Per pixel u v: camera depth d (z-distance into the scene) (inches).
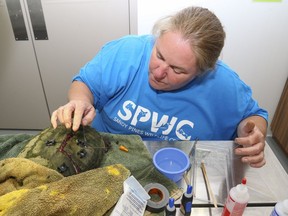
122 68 34.2
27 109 75.5
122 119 36.4
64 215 22.3
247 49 61.4
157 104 34.8
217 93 34.1
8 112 76.0
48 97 73.1
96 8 58.0
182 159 29.1
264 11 55.9
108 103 36.7
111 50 35.3
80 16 59.2
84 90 34.9
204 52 26.3
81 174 25.3
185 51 25.9
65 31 61.4
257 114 36.1
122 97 35.5
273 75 65.3
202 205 26.0
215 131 37.6
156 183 26.6
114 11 58.2
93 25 60.4
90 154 27.7
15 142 32.4
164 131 36.7
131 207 24.0
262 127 33.6
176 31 26.2
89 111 30.2
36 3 57.1
